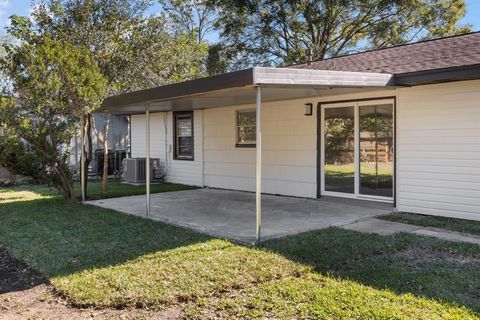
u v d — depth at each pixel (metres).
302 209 8.56
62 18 11.04
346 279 4.44
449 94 7.41
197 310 3.84
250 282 4.44
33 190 12.55
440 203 7.61
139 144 15.79
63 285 4.43
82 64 8.89
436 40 9.35
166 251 5.58
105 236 6.47
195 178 13.28
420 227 6.81
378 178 8.78
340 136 9.43
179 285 4.37
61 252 5.67
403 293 4.04
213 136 12.64
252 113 11.45
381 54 9.78
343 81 6.49
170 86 6.88
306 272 4.70
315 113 9.77
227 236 6.33
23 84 8.51
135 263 5.11
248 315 3.70
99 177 16.20
